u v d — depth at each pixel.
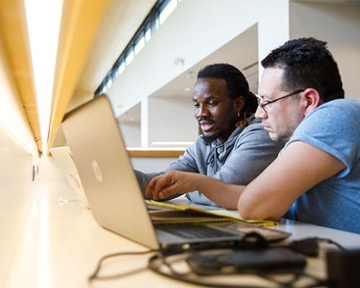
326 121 0.95
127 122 11.71
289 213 1.08
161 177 1.24
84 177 0.81
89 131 0.61
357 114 0.97
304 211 1.04
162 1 7.18
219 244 0.55
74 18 0.40
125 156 0.51
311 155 0.92
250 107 1.78
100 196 0.74
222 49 4.95
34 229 0.82
